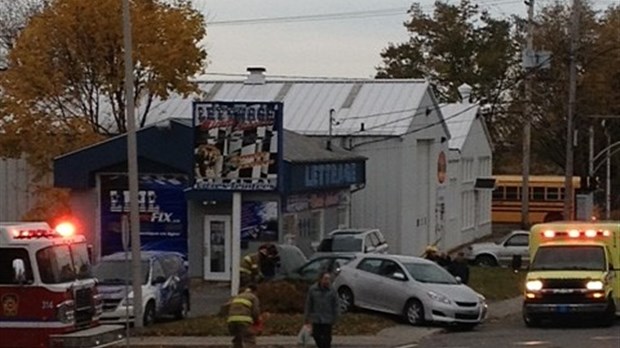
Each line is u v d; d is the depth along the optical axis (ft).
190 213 144.46
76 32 157.07
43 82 157.48
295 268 118.01
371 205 180.96
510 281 150.92
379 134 179.83
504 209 258.16
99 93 163.53
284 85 195.52
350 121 182.60
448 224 211.20
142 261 104.58
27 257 79.00
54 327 78.59
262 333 97.04
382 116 183.62
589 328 104.99
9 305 78.95
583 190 172.86
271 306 106.73
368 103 187.11
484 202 244.63
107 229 145.79
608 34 269.85
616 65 273.13
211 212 144.56
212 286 143.23
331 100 189.06
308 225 155.02
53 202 156.87
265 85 195.62
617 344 88.12
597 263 107.76
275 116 121.29
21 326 78.74
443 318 102.53
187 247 144.56
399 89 190.60
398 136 179.32
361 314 107.96
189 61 161.07
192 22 161.89
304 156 149.38
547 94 267.18
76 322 80.69
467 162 229.45
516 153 338.34
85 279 83.41
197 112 122.11
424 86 191.11
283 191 138.82
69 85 160.35
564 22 264.93
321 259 115.55
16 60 158.40
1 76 159.43
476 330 104.78
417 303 104.01
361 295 108.78
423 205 194.59
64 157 145.89
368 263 109.70
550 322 110.42
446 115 232.53
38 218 155.94
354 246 138.62
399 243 179.83
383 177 180.55
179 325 100.37
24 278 78.69
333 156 160.86
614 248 109.81
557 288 104.88
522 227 209.77
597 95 268.82
